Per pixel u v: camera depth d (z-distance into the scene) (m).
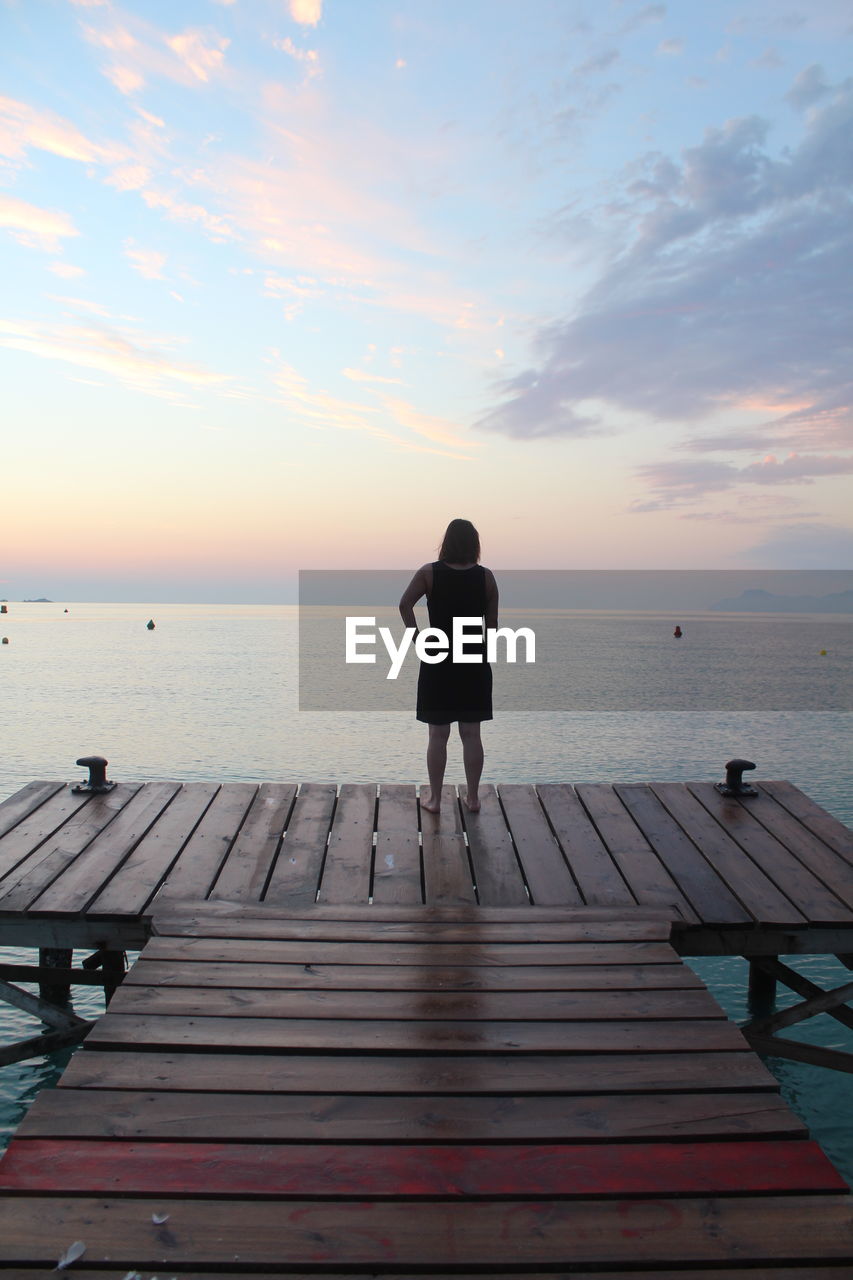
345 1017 3.41
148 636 78.88
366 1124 2.70
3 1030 6.36
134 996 3.59
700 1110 2.80
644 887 5.09
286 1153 2.55
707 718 24.77
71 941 4.67
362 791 6.96
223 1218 2.28
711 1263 2.16
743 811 6.51
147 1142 2.59
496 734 21.14
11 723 21.91
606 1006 3.55
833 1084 5.64
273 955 4.07
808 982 6.01
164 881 5.14
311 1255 2.16
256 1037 3.22
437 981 3.79
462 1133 2.66
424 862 5.48
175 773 15.75
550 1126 2.70
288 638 77.19
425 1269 2.13
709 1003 3.58
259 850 5.60
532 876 5.26
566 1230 2.26
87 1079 2.93
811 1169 2.51
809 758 17.88
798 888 5.08
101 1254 2.15
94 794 6.74
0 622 119.44
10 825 6.01
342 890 5.01
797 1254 2.18
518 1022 3.39
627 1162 2.54
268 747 18.72
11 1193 2.36
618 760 17.55
